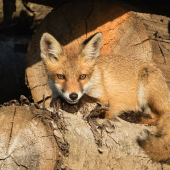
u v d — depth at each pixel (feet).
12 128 17.83
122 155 21.83
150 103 31.48
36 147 17.67
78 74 27.73
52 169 17.89
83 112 22.70
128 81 32.01
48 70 29.17
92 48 28.86
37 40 38.37
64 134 19.10
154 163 23.52
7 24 53.52
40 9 54.60
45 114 18.85
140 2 40.96
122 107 32.07
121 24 35.12
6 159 17.01
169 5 42.19
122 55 34.14
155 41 34.53
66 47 33.06
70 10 36.32
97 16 35.65
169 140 25.08
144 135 24.76
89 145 20.15
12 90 48.21
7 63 48.67
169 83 34.50
